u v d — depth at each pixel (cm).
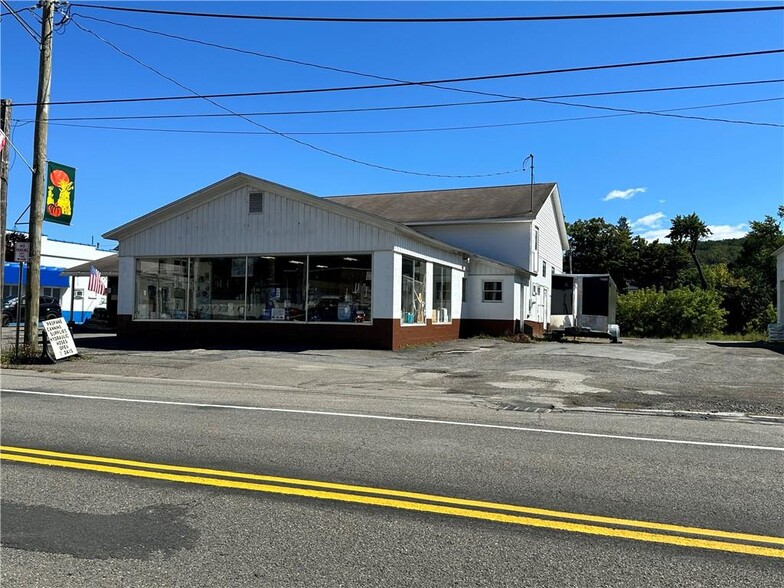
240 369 1387
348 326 1902
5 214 1569
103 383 1154
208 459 597
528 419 852
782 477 570
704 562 387
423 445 668
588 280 2680
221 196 2053
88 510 458
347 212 1888
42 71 1549
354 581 355
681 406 991
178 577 356
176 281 2108
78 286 4159
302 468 572
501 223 2969
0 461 578
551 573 369
